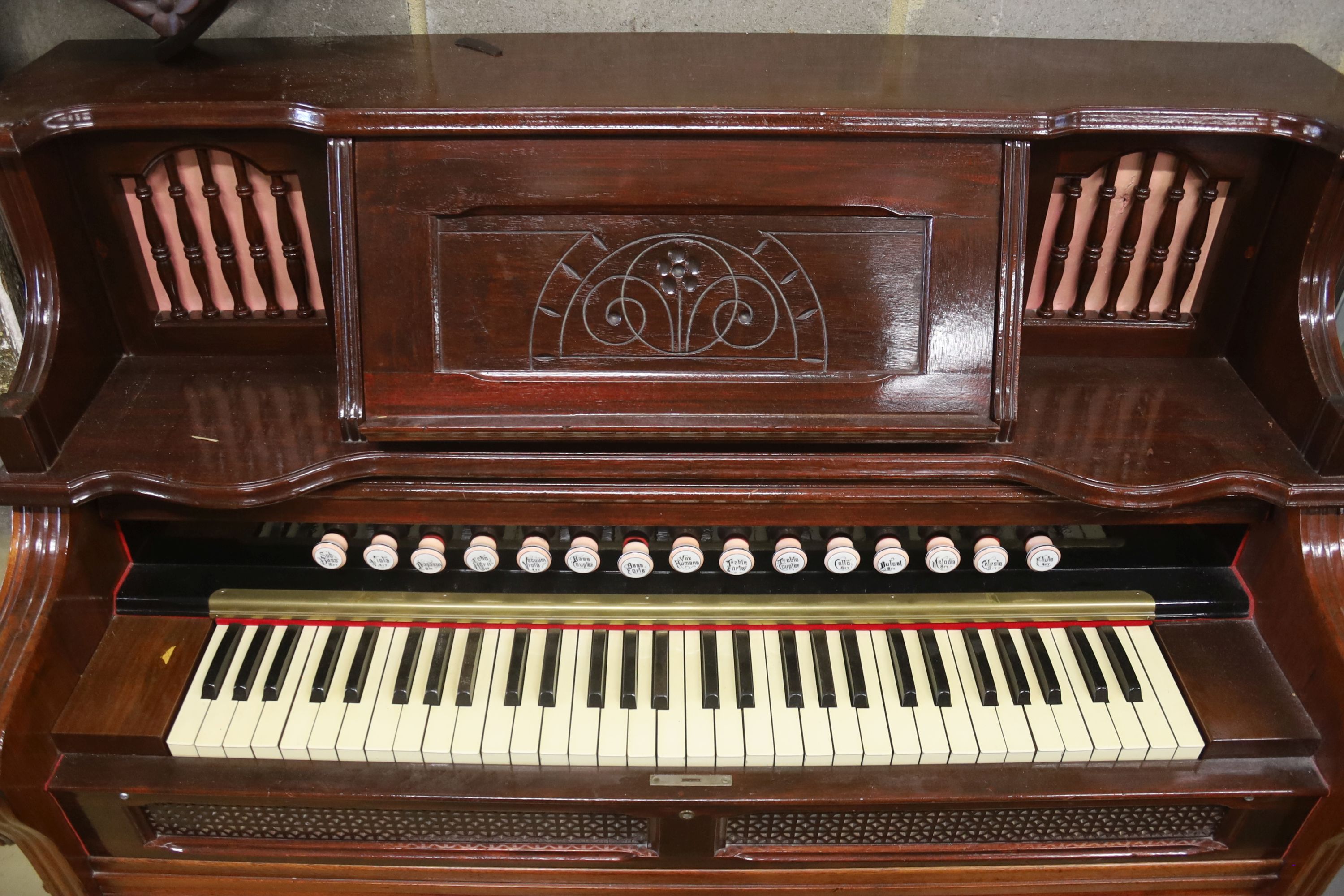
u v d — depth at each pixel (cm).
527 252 113
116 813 126
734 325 116
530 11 143
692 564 128
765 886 138
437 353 115
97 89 114
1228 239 129
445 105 108
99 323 129
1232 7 142
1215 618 132
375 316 114
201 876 136
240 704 125
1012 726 124
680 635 133
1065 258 132
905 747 122
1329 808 121
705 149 110
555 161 110
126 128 109
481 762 123
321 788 120
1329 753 119
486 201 111
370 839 134
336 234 112
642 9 144
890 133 108
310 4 140
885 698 127
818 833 133
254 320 136
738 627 133
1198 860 134
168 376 133
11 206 112
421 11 142
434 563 128
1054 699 126
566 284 114
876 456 119
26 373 116
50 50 138
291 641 130
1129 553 136
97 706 122
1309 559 120
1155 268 132
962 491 122
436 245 112
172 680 125
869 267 114
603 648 131
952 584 134
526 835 134
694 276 114
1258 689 125
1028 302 139
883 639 132
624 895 139
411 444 120
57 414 118
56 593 117
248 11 140
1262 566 129
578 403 116
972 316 115
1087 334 138
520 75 121
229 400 129
